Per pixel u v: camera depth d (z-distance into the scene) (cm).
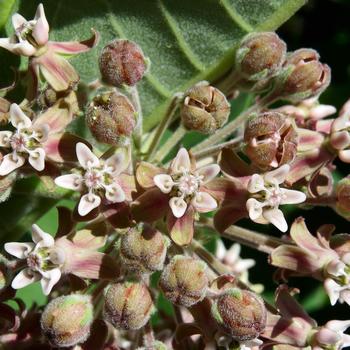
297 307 14
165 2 16
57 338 13
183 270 13
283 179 14
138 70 14
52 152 13
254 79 15
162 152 15
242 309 13
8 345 14
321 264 14
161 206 13
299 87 15
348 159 14
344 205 14
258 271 20
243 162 14
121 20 16
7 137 14
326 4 23
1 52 15
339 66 22
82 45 14
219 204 14
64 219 14
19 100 15
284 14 16
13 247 13
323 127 15
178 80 16
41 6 14
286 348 14
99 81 14
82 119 16
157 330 16
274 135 13
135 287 13
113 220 13
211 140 15
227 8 16
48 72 14
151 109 17
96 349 14
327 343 14
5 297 14
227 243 20
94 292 13
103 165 13
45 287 13
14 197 16
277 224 14
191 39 16
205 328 13
